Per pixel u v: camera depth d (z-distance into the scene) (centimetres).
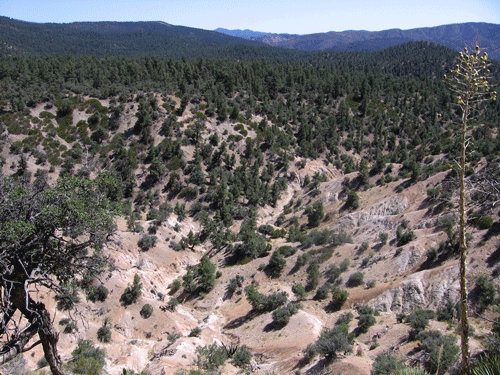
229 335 4469
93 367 2477
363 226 6619
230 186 9788
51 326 1368
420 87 16275
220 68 16375
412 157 9019
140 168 9781
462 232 1089
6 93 10625
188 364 3481
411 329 3416
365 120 14025
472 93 1044
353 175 8894
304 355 3416
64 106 10925
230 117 12262
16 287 1324
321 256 5559
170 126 10862
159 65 15988
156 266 6281
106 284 4850
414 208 6462
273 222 8731
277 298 4769
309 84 15800
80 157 9700
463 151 1085
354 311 4331
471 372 1056
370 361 3083
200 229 8175
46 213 1289
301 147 11881
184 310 5238
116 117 10906
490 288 3481
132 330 4503
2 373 1923
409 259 4653
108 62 16275
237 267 6116
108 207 1543
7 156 9019
